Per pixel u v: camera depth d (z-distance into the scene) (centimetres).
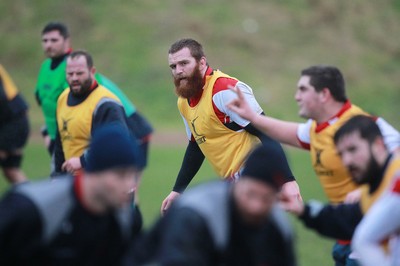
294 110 9400
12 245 1442
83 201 1473
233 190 1404
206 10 11481
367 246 1482
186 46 2359
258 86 9894
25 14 11369
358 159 1545
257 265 1434
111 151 1434
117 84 9750
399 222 1477
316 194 5100
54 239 1464
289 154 7162
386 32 12081
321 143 2011
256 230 1426
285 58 10738
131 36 10769
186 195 1436
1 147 2766
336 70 2006
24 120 2789
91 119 2634
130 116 3219
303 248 3791
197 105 2394
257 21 11431
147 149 3291
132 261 1467
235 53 10625
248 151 2289
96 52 10506
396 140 1898
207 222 1376
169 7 11462
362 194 1634
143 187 5353
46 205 1441
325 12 11994
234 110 2055
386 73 10962
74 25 11081
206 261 1378
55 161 2798
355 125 1550
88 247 1502
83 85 2638
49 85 3156
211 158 2434
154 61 10206
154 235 1453
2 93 2722
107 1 11569
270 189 1368
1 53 10681
